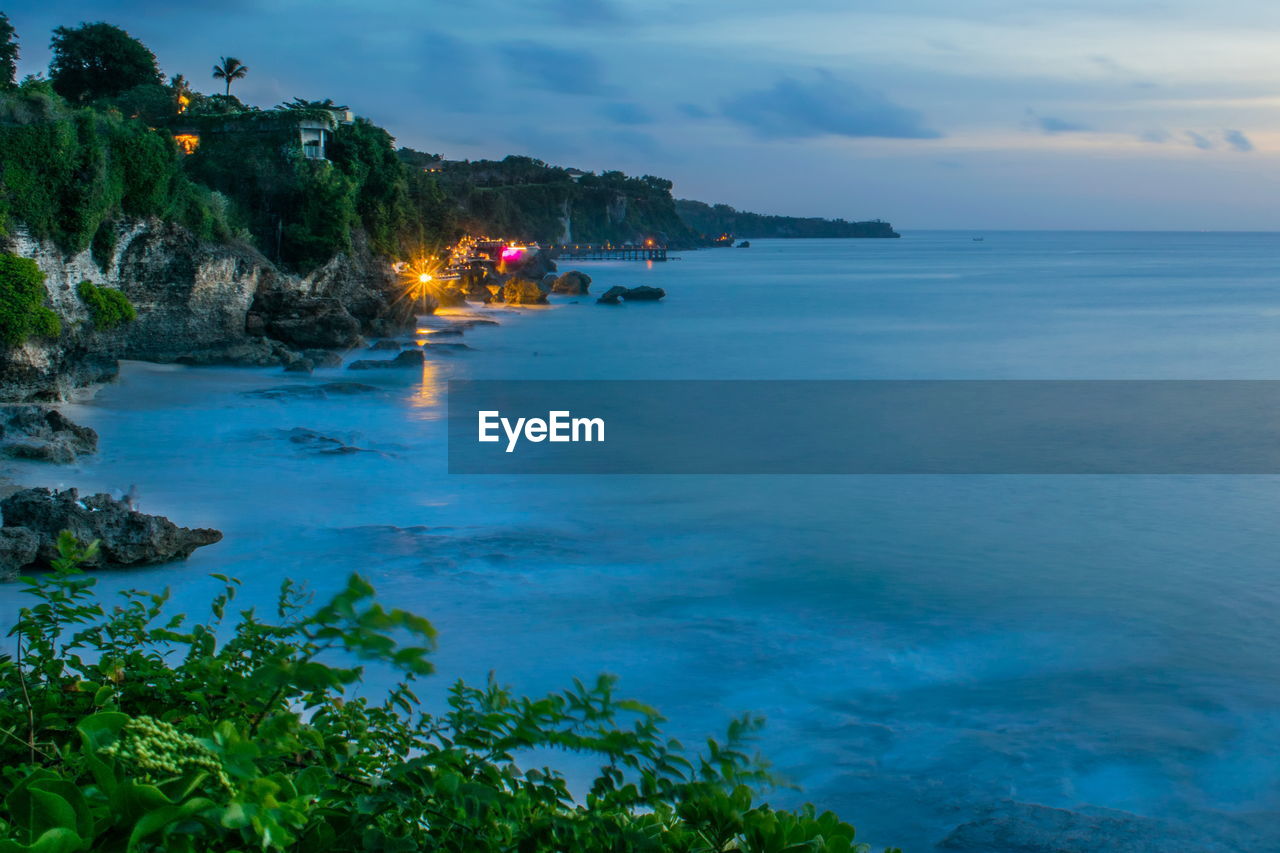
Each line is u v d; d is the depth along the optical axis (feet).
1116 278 653.71
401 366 204.64
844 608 78.33
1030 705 62.54
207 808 9.55
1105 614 78.43
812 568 87.61
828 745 56.85
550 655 67.56
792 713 60.90
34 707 14.70
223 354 191.83
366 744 14.90
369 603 10.66
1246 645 72.49
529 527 97.14
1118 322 345.72
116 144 172.04
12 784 12.82
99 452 119.85
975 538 98.32
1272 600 81.71
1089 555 93.71
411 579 81.20
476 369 213.05
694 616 75.61
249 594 75.77
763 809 12.27
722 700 62.23
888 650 70.49
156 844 9.52
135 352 186.09
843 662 68.33
